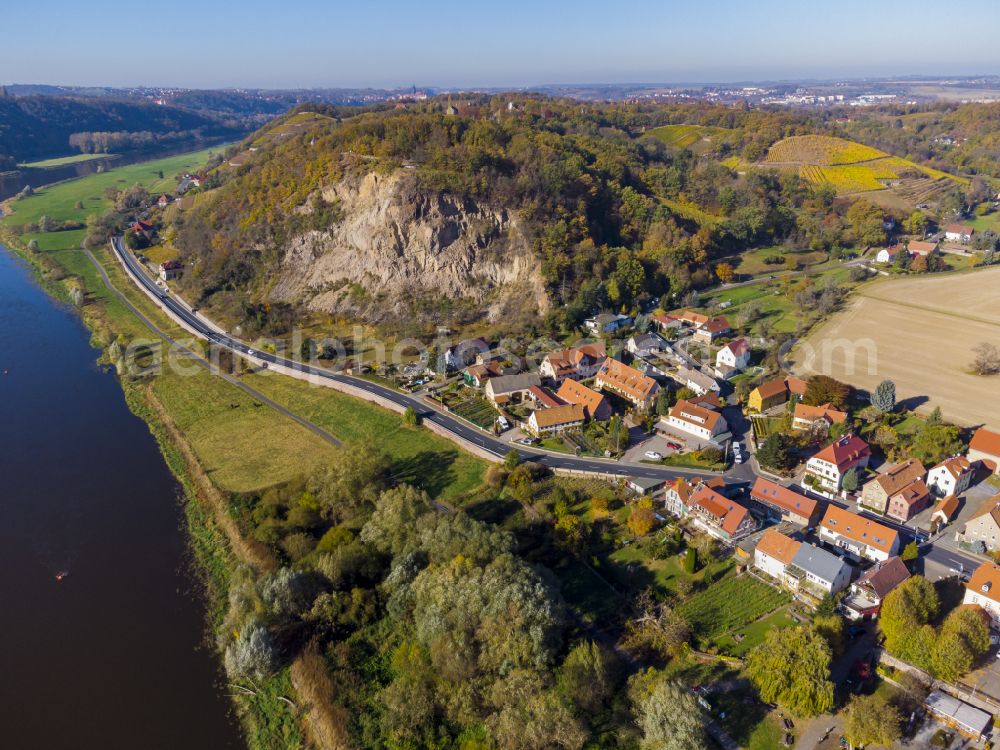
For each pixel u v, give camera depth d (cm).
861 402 13450
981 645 7225
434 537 9044
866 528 9262
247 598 8550
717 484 10500
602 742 6875
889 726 6456
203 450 12712
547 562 9500
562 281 18250
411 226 18650
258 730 7412
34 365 16738
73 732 7350
